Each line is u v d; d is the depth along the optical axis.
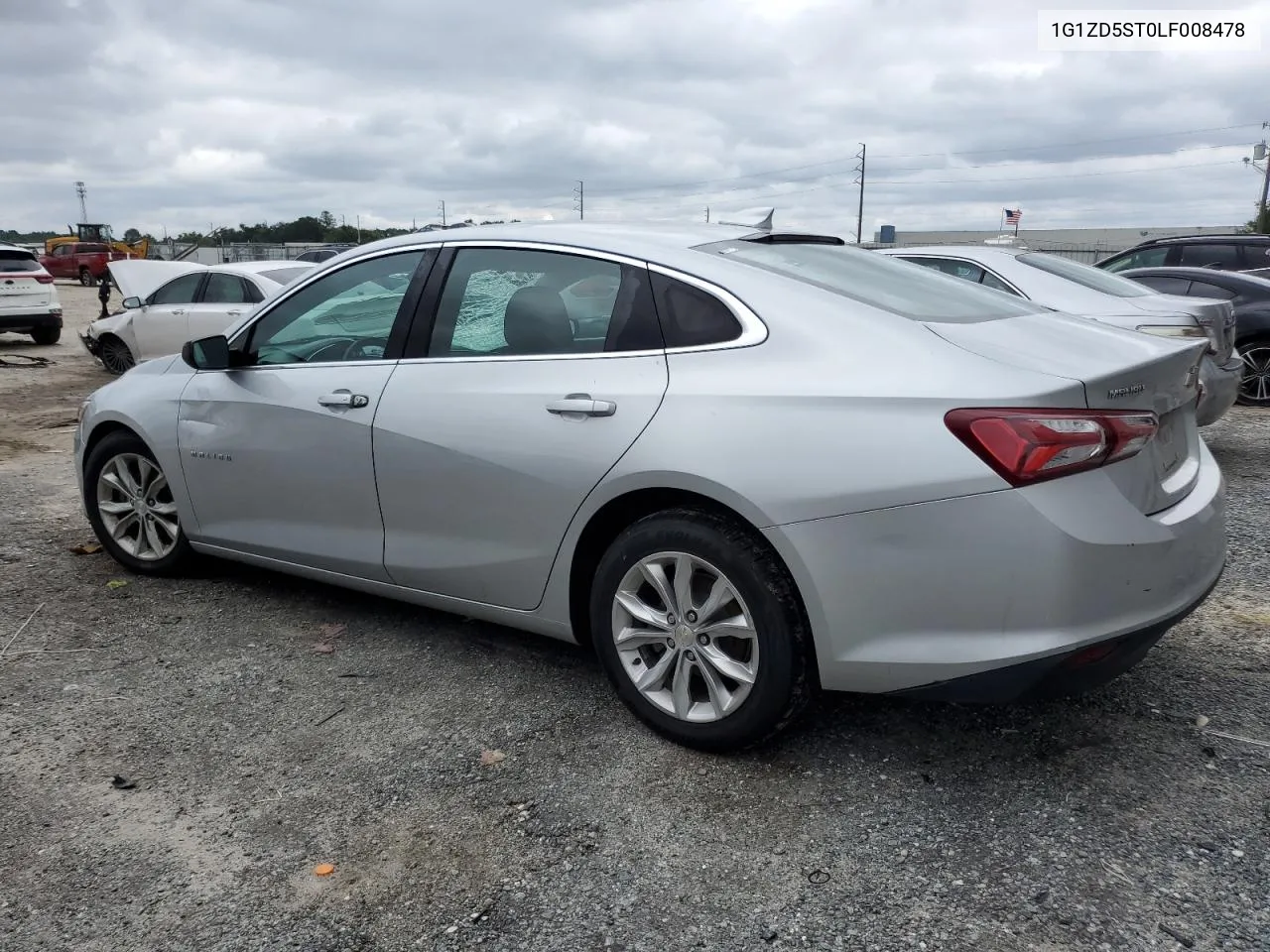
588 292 3.26
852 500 2.63
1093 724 3.20
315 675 3.68
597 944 2.27
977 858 2.54
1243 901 2.35
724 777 2.93
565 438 3.12
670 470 2.88
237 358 4.15
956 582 2.56
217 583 4.66
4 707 3.44
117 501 4.79
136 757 3.11
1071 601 2.50
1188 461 3.11
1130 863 2.50
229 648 3.93
